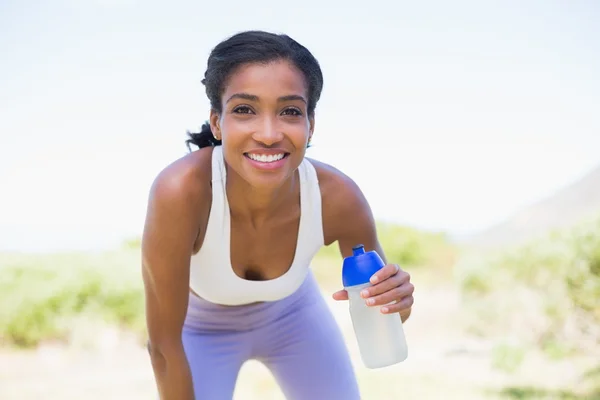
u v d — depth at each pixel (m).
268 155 2.06
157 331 2.26
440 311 8.30
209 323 2.58
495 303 6.63
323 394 2.66
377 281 2.11
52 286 7.21
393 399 5.37
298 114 2.09
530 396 5.30
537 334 6.34
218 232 2.27
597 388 5.32
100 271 7.32
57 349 7.07
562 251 5.94
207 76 2.18
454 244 11.52
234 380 2.63
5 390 5.93
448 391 5.52
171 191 2.15
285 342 2.67
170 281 2.20
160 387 2.30
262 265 2.42
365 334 2.20
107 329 7.21
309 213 2.39
